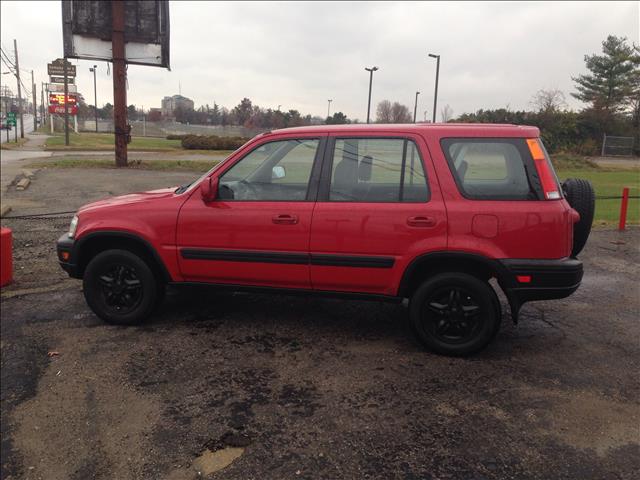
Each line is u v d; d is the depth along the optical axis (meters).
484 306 4.02
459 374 3.87
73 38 20.89
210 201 4.45
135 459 2.94
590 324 4.93
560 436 3.10
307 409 3.40
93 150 37.97
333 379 3.80
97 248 4.91
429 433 3.13
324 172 4.26
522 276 3.86
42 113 115.38
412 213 3.99
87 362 4.12
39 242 8.44
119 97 22.33
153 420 3.31
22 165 23.00
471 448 2.98
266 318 5.03
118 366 4.04
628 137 37.03
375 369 3.96
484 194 3.94
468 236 3.91
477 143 4.00
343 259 4.15
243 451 2.97
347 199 4.18
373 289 4.20
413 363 4.05
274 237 4.28
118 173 20.45
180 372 3.93
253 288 4.49
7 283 6.20
